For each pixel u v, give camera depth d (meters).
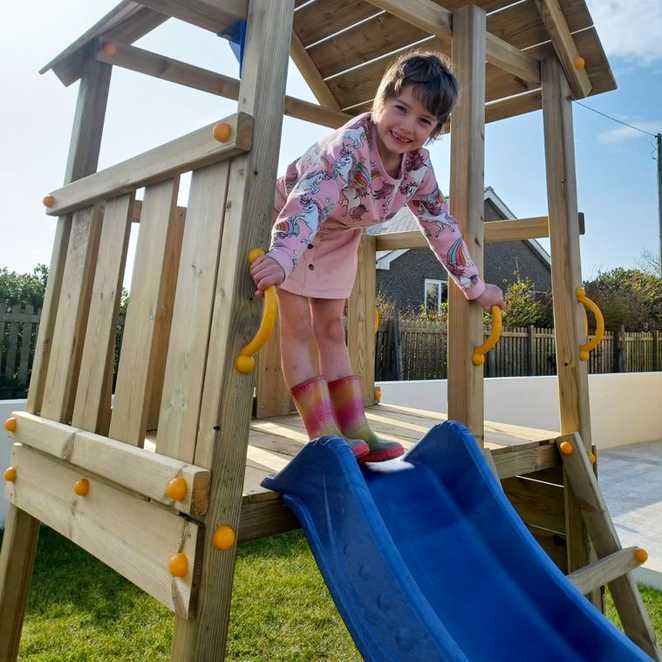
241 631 2.32
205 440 1.04
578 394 2.15
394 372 6.28
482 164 1.77
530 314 10.88
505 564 1.19
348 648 2.21
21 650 2.10
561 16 2.19
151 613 2.42
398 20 2.48
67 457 1.44
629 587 1.84
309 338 1.50
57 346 1.72
